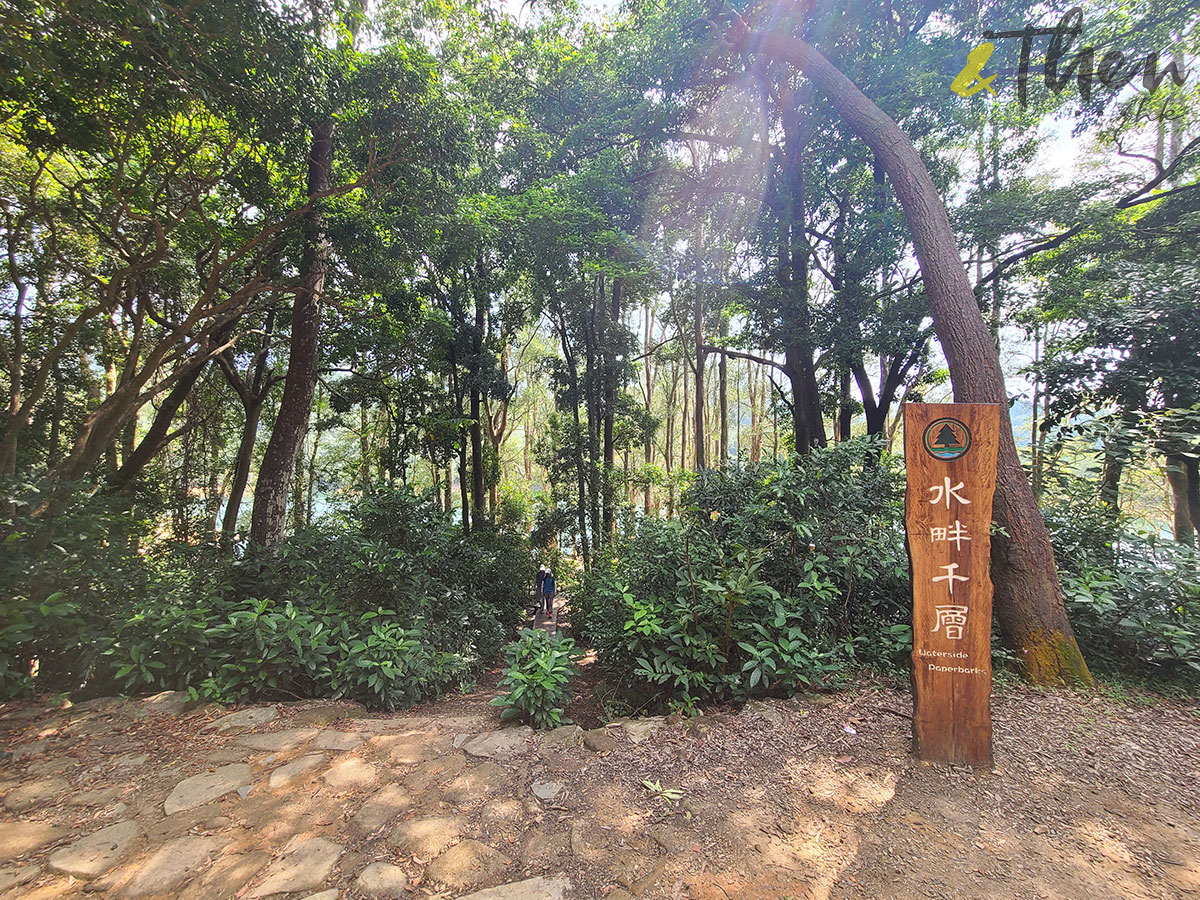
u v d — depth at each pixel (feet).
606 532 40.65
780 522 13.60
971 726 8.39
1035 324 30.89
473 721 11.18
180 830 7.48
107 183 22.16
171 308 32.50
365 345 35.29
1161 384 18.10
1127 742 9.05
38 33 13.14
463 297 45.96
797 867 6.41
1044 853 6.50
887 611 13.53
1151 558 12.79
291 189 23.52
